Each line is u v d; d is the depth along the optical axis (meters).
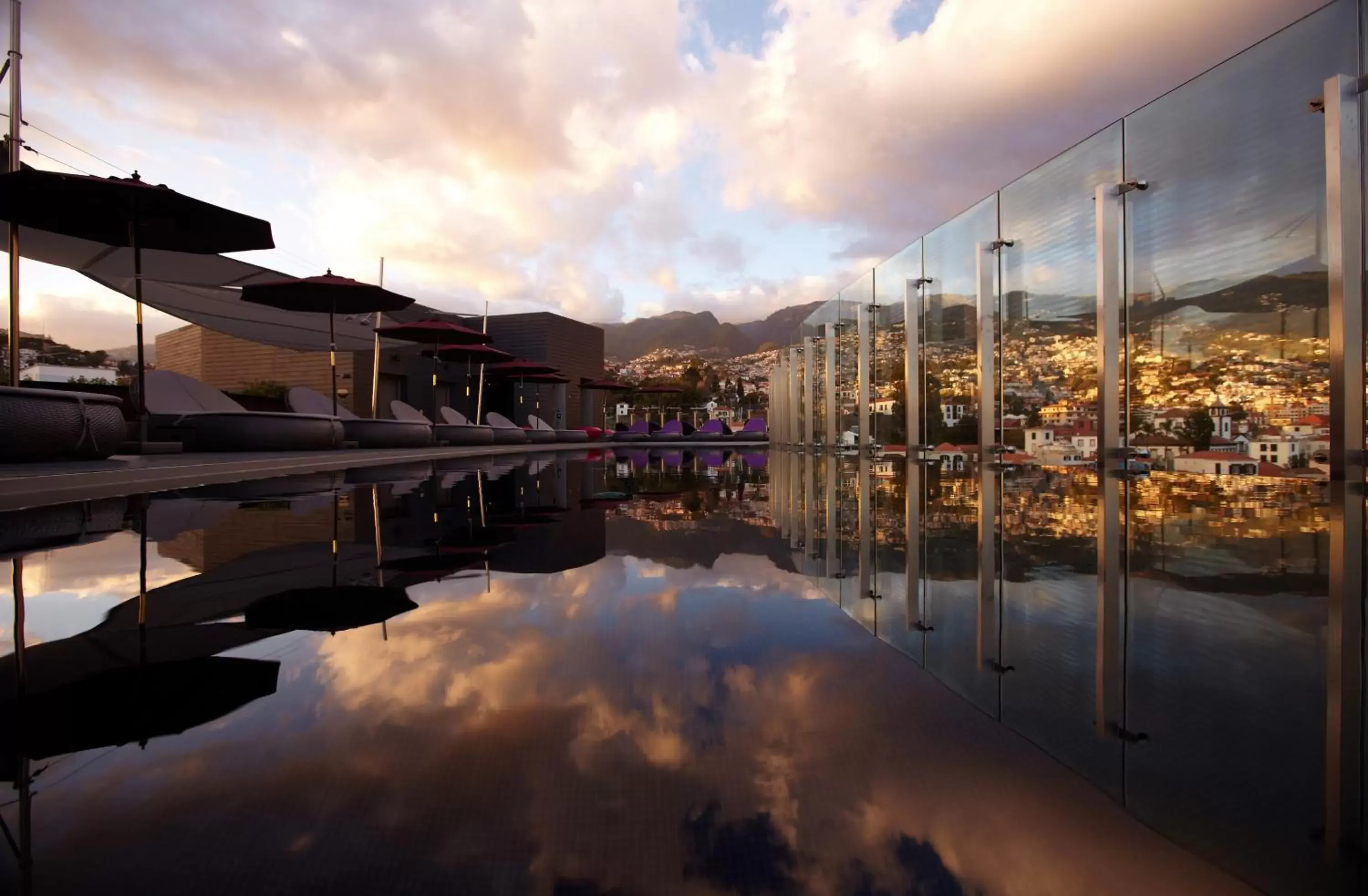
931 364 8.59
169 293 14.11
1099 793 0.80
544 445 20.83
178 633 1.48
